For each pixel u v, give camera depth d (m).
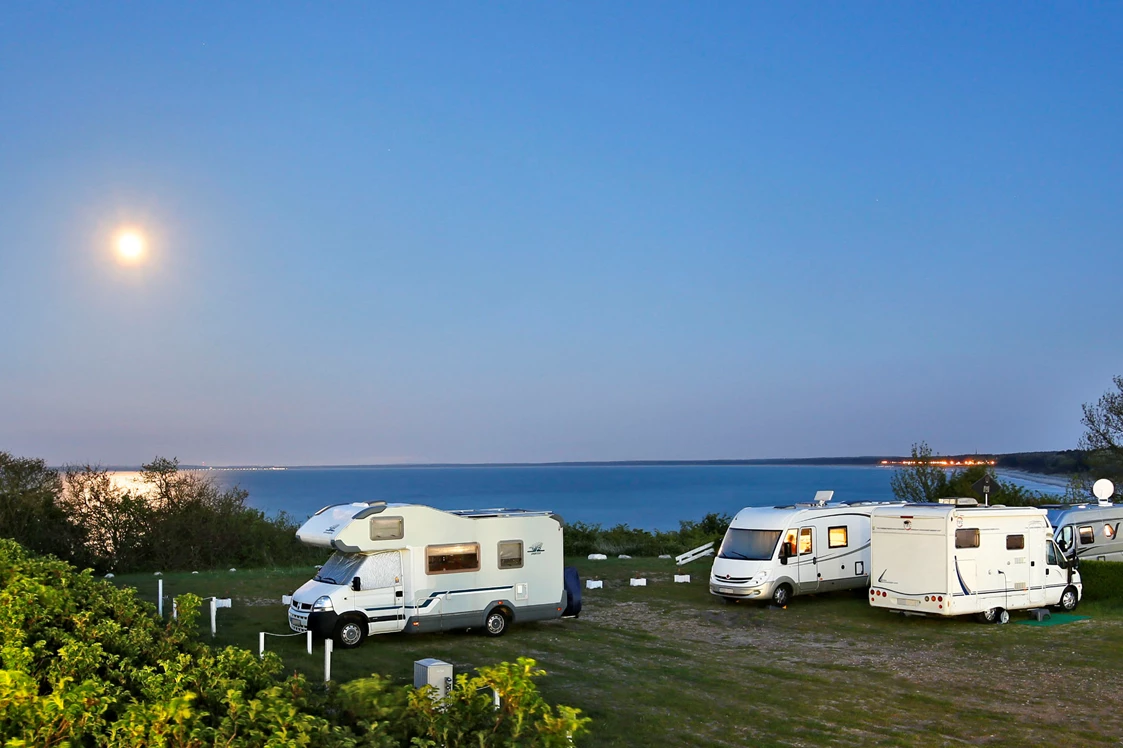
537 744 6.72
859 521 21.81
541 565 17.16
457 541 16.22
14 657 7.31
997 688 12.34
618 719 10.56
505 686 6.87
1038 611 18.55
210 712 6.75
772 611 19.83
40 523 28.88
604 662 14.14
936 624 17.98
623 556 33.03
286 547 34.31
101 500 30.44
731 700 11.61
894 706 11.34
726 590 20.45
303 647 14.83
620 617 19.12
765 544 20.61
